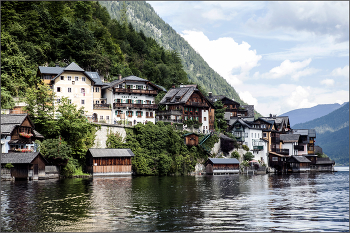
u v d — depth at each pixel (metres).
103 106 105.88
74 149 83.81
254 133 132.62
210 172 106.31
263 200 54.22
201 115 125.94
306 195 60.53
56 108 92.88
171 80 166.50
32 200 49.47
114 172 88.06
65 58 123.81
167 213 43.75
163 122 109.62
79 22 129.12
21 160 70.44
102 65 129.38
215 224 39.19
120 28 178.38
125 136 97.06
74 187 62.66
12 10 113.38
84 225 38.03
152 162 95.56
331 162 155.75
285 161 138.00
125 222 39.34
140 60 164.50
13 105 85.56
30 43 111.06
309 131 165.00
